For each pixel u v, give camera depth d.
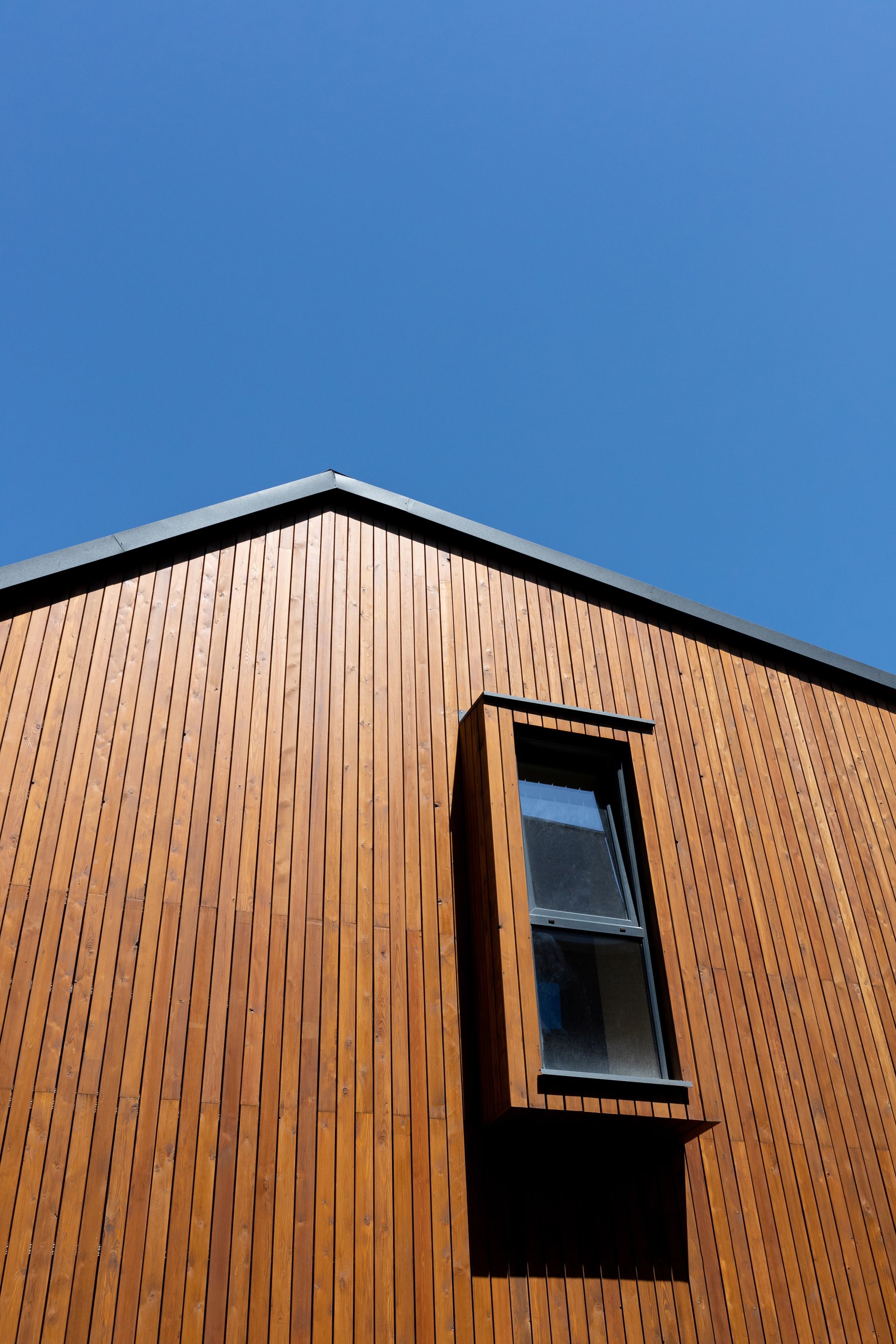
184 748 5.38
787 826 6.88
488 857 5.42
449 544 7.04
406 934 5.33
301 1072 4.74
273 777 5.50
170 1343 3.96
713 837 6.52
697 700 7.18
